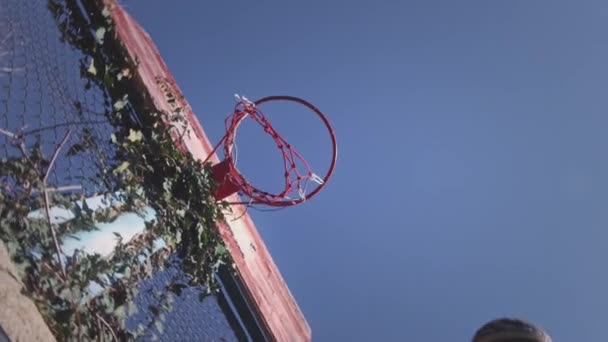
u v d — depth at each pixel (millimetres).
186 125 6180
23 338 2475
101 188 4754
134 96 5602
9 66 4266
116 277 4172
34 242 3484
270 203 7078
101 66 5359
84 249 3924
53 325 3215
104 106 5359
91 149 4840
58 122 4613
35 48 4664
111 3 5527
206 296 5797
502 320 1558
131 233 4645
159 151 5586
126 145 5184
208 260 5898
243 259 6715
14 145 3812
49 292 3324
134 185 5066
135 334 4168
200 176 6031
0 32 4309
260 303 6660
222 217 6223
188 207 5672
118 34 5426
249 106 7359
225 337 6250
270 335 6664
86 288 3699
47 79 4680
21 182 3662
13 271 2754
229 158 6840
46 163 3951
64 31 5145
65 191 4289
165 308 4910
